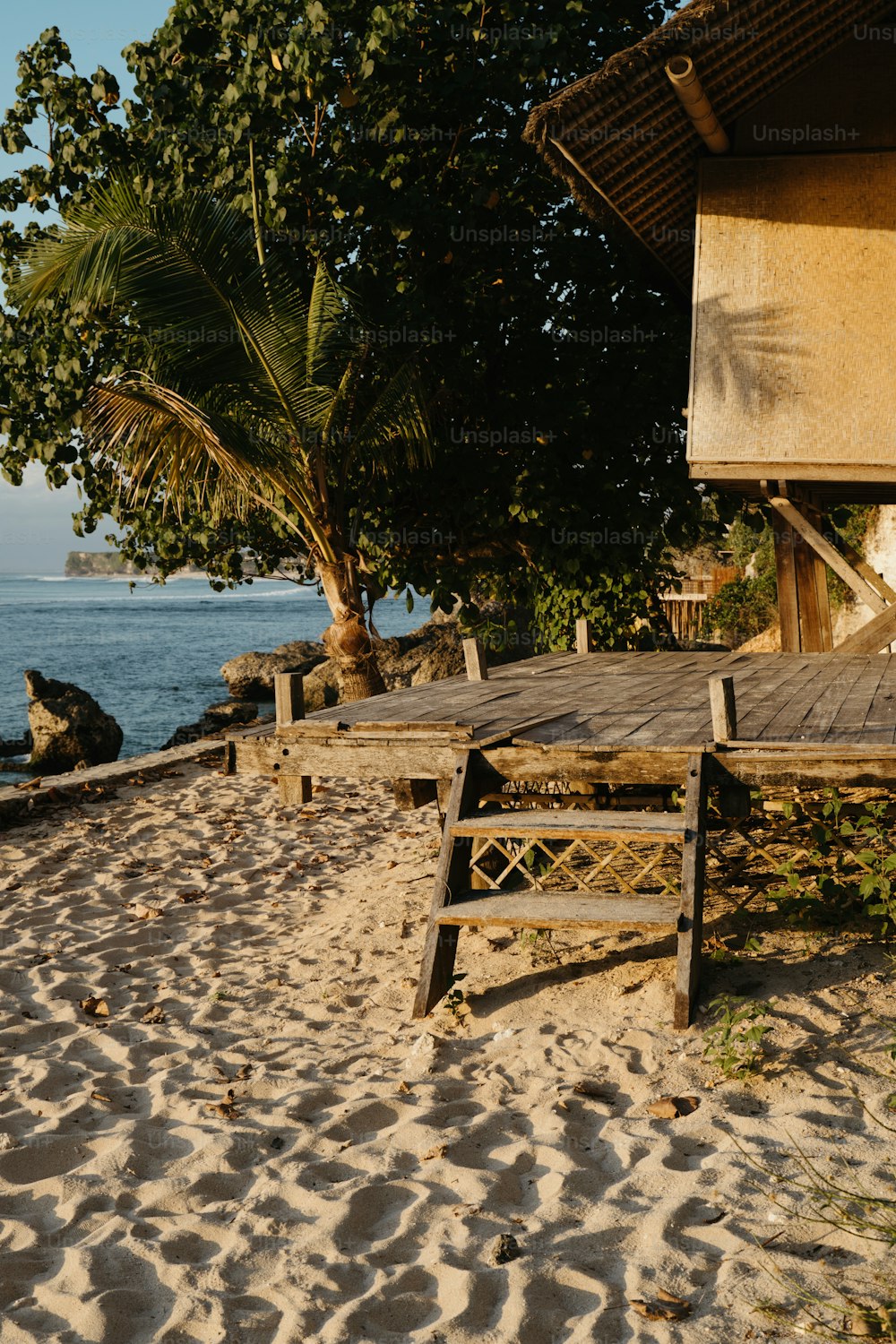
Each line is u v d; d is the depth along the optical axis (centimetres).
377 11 1037
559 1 1130
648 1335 302
